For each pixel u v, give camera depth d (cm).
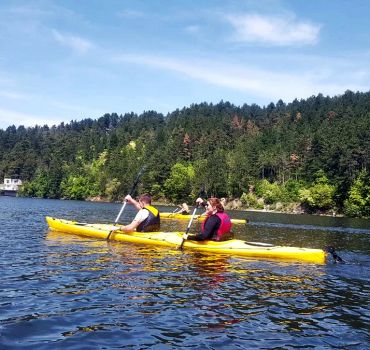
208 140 11581
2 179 14100
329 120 12212
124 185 10331
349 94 16038
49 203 6781
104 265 979
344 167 7719
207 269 980
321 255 1163
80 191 11412
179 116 16938
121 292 743
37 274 864
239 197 9231
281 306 703
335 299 762
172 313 639
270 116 15575
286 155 9750
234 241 1277
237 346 523
